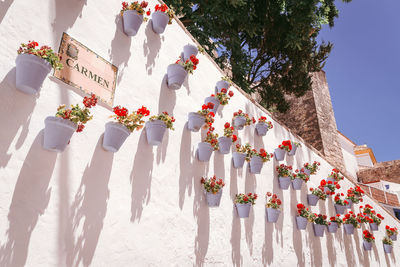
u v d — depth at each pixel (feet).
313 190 18.22
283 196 15.89
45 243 5.83
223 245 10.93
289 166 16.16
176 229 9.15
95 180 7.17
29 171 5.91
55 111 6.69
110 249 7.05
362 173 51.57
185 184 10.06
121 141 7.48
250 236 12.54
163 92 10.25
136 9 9.23
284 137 18.26
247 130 14.83
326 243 18.16
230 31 23.18
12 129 5.82
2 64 5.96
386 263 24.67
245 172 13.57
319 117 36.42
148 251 8.00
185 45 11.88
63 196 6.39
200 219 10.25
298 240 15.75
